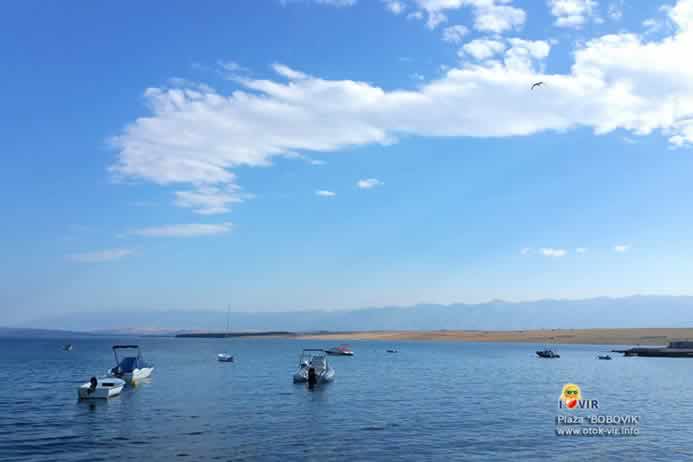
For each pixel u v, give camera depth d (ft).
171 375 269.23
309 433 117.50
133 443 107.34
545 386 223.71
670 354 507.30
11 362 383.65
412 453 100.17
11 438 111.86
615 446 106.93
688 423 132.67
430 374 290.56
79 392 166.91
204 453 99.40
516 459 96.58
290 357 485.56
